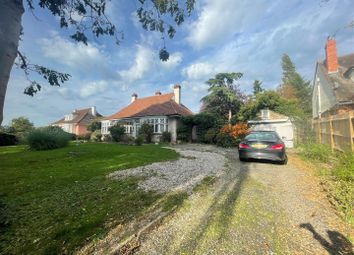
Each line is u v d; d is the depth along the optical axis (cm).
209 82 2778
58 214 359
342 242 274
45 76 359
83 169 738
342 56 2034
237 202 407
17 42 161
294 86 4019
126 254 250
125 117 2758
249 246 265
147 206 391
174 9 394
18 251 257
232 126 1814
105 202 413
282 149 800
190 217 346
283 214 355
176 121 2356
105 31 413
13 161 941
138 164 826
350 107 1397
